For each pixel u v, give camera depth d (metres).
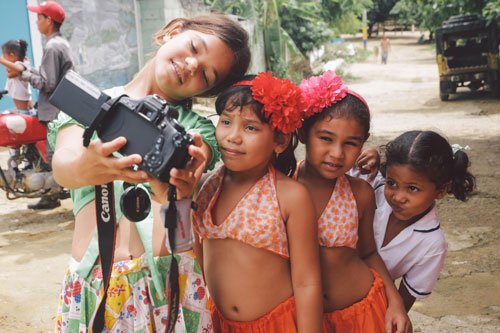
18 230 5.29
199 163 1.58
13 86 6.36
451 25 13.02
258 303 1.95
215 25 1.94
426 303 3.71
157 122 1.53
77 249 1.89
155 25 11.11
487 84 13.70
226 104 1.85
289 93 1.82
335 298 2.12
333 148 1.98
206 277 2.04
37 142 5.47
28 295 3.94
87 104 1.57
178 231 1.63
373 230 2.27
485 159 7.62
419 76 19.84
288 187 1.91
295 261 1.92
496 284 3.95
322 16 20.92
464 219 5.33
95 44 9.38
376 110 12.79
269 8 15.61
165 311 1.85
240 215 1.91
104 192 1.75
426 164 2.08
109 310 1.80
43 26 5.45
